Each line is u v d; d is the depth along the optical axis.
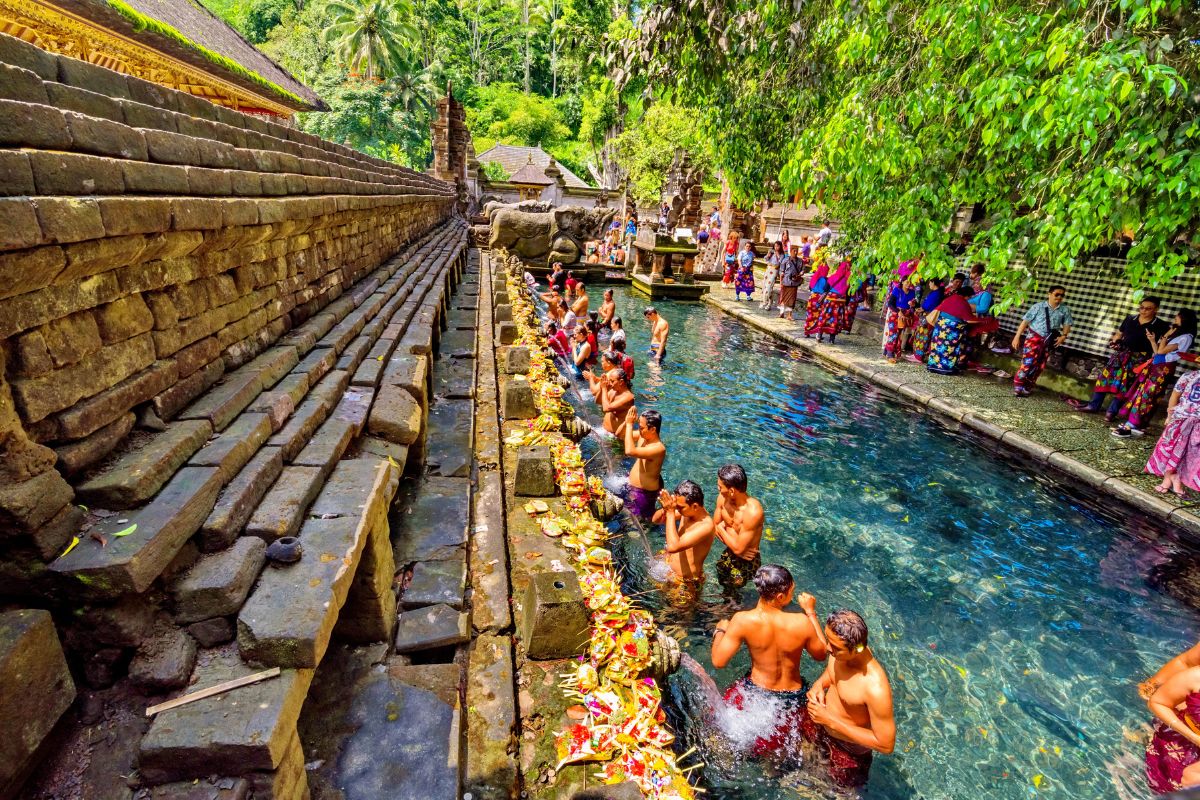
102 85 2.91
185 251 2.79
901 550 6.00
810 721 3.76
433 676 2.82
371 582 2.87
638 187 32.75
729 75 10.12
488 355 8.87
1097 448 7.99
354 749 2.41
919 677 4.45
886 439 8.73
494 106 59.88
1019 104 5.80
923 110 6.77
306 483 2.81
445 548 3.84
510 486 5.23
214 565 2.18
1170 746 3.59
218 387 3.18
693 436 8.76
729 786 3.38
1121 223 5.80
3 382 1.77
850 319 14.48
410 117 48.31
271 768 1.76
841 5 7.18
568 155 58.28
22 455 1.79
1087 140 5.45
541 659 3.24
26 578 1.78
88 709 1.88
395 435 4.02
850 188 9.55
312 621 2.02
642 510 6.30
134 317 2.51
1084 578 5.60
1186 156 5.25
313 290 5.21
